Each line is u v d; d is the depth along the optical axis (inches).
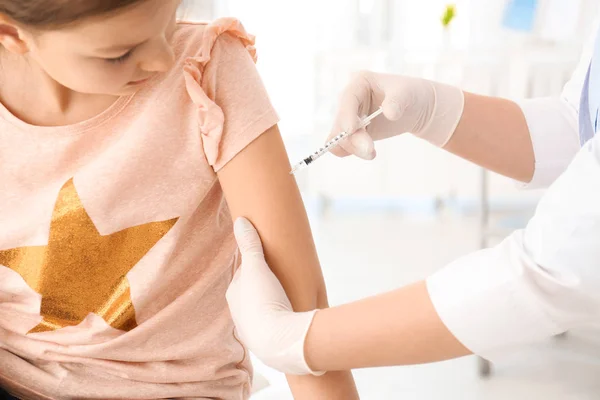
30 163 32.8
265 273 31.7
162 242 33.5
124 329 33.9
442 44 121.0
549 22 105.8
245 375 36.3
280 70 140.8
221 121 32.1
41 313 34.3
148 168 32.7
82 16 27.9
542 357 68.0
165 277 33.8
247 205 32.6
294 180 33.4
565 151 40.0
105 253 33.4
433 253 99.6
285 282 32.5
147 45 29.5
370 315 29.4
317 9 135.7
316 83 118.5
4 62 31.9
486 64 98.7
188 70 32.5
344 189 119.9
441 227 113.2
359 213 122.8
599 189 27.5
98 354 33.5
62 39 28.7
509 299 28.1
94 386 33.6
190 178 33.2
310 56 139.1
